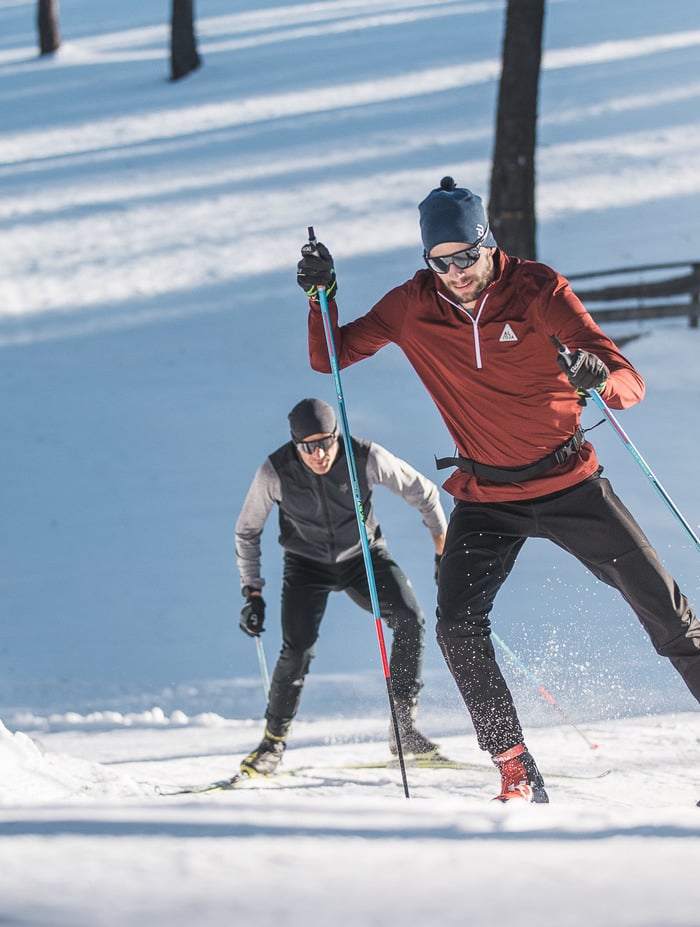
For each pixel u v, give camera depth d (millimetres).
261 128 74812
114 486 34656
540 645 18938
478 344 9297
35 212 63656
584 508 9516
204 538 30078
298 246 55938
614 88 74250
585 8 97312
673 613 9289
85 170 70438
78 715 18875
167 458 36594
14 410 42094
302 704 18875
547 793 10297
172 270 55031
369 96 78938
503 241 39844
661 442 33062
